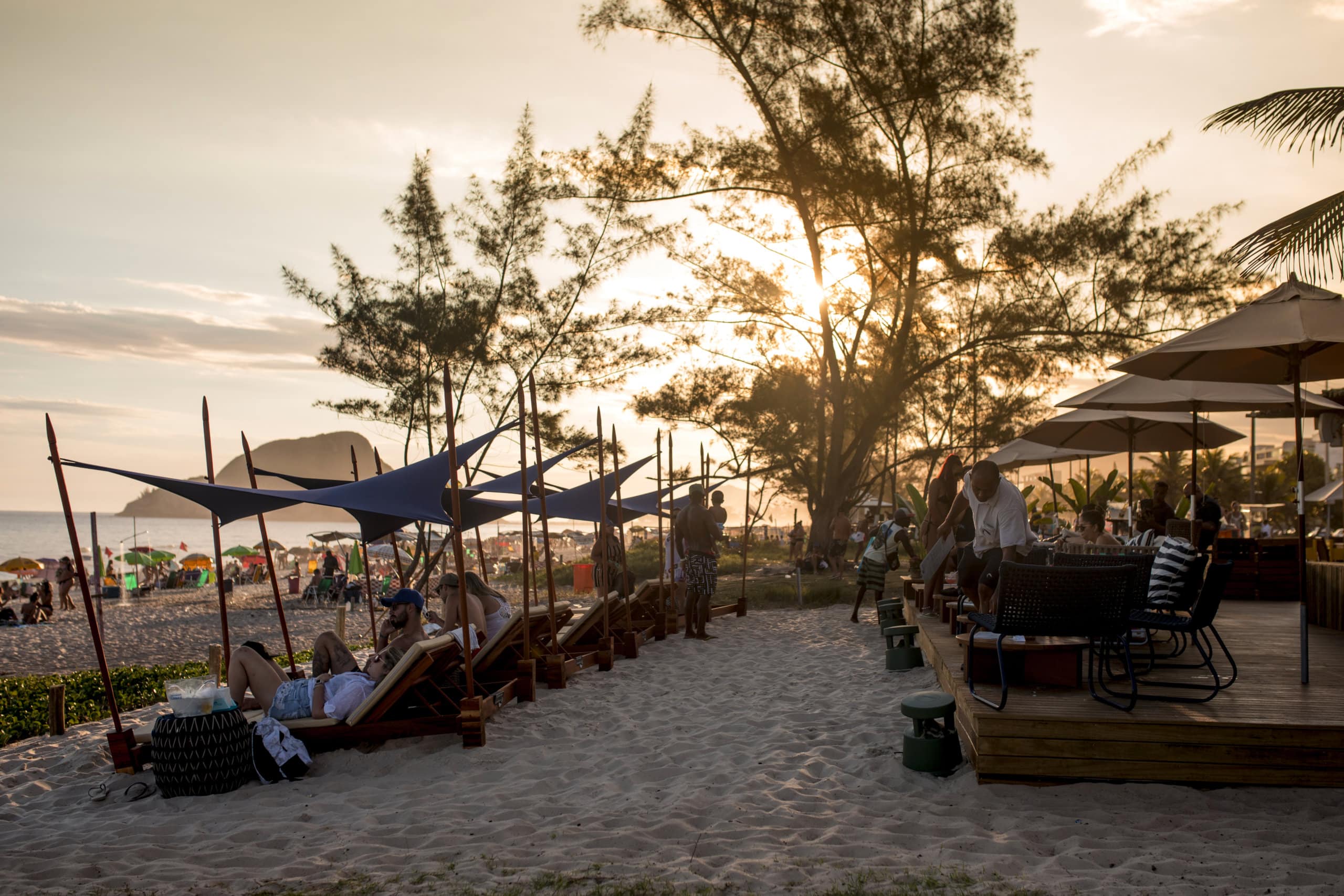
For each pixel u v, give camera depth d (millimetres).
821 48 22000
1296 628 8641
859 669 9539
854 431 26234
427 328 19938
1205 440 13586
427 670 6641
